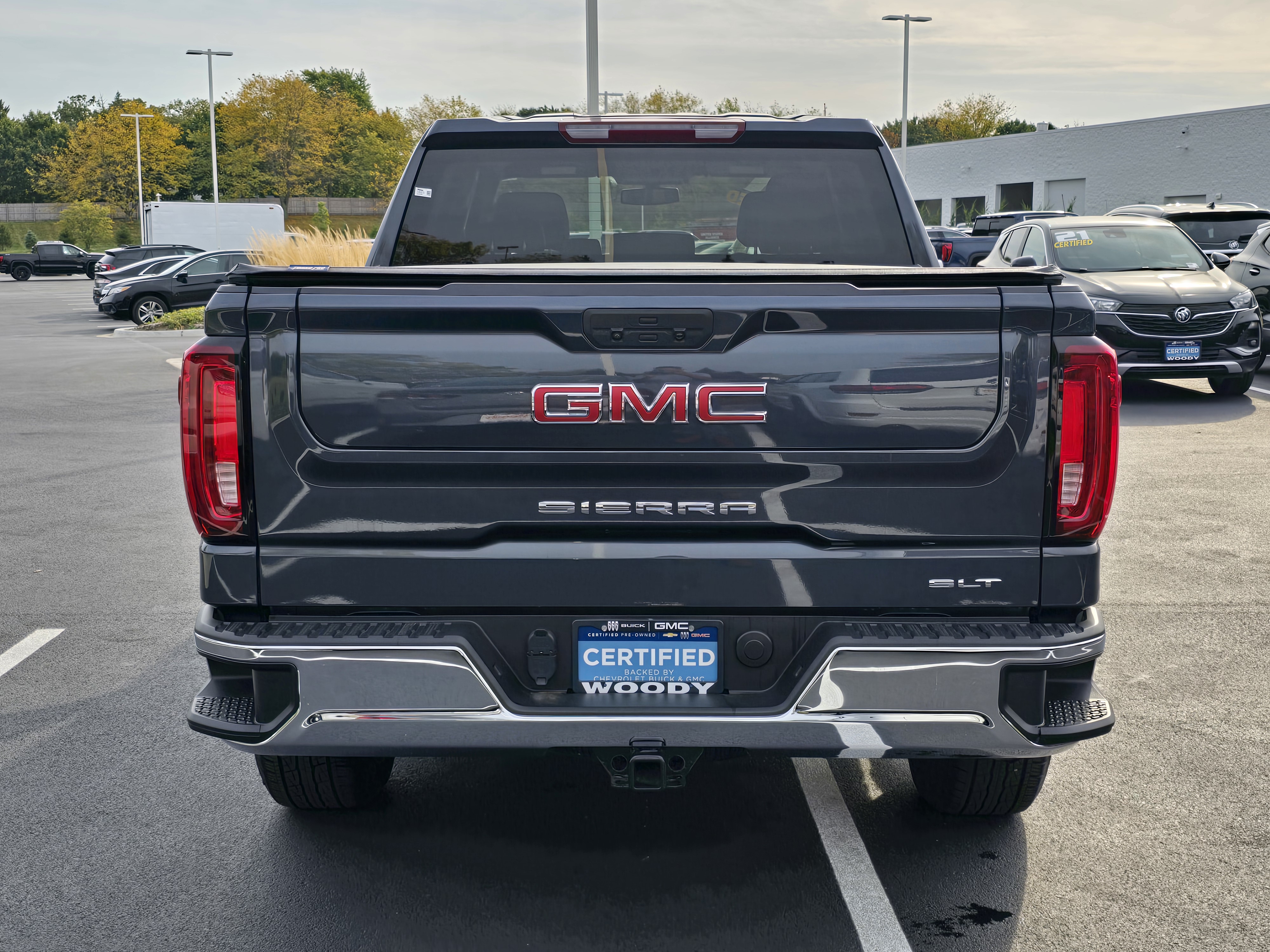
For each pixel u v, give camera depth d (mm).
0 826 3783
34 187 130625
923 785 3785
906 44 49344
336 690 2865
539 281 2781
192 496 2871
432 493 2850
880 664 2848
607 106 62156
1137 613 5973
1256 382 14570
